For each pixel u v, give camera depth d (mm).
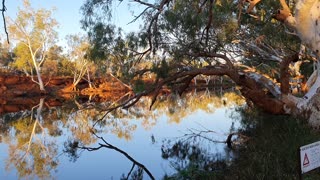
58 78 49094
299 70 18047
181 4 11312
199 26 11680
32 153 12461
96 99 35594
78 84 50594
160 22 12180
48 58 49938
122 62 14430
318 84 8922
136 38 13102
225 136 12492
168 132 14906
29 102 35125
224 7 11258
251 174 6543
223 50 14102
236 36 15039
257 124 11906
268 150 7668
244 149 9508
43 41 42938
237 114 17812
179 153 10898
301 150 4184
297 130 8422
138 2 10477
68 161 10867
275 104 8898
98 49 13508
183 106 27281
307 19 8047
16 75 45906
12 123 20516
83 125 19141
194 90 46531
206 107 25062
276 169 6254
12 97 40469
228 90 45031
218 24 12195
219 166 8547
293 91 17156
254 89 8836
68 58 48938
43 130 17766
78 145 13438
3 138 15719
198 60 12734
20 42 42969
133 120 20516
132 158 10688
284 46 15359
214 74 9156
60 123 20203
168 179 8094
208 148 10859
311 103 8859
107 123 19594
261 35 14164
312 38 8148
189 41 12680
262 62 17594
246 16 13555
